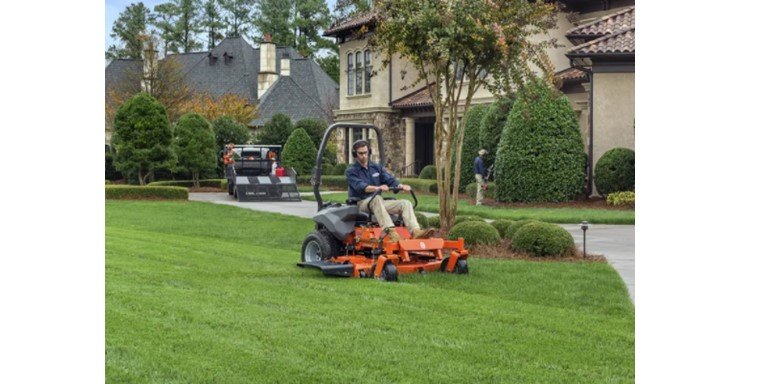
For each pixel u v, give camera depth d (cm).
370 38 1499
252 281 963
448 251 1120
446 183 1456
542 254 1266
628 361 636
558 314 813
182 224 1869
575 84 2794
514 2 1420
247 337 682
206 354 629
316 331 709
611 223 1933
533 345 679
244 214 2197
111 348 635
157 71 4628
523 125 2370
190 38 7394
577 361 634
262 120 5241
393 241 1023
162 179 3881
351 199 1098
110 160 4050
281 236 1627
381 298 869
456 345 673
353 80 3975
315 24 7356
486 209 2205
